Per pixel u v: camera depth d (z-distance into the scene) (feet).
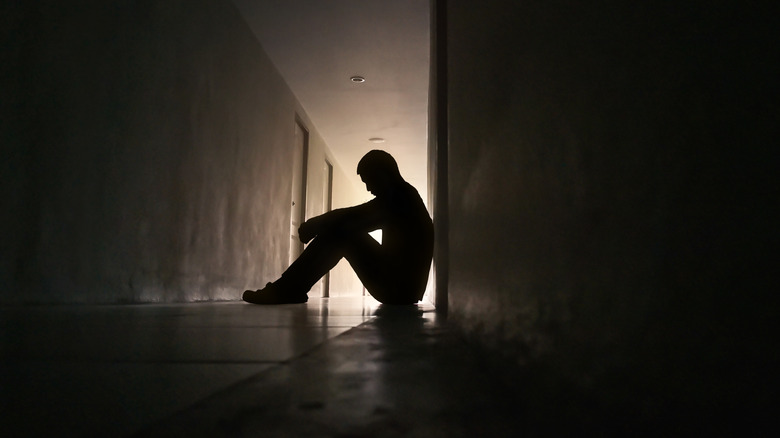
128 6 8.65
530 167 1.31
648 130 0.66
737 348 0.47
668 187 0.60
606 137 0.80
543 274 1.16
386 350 2.23
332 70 17.33
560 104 1.05
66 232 7.17
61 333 3.07
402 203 8.76
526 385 1.26
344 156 28.55
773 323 0.43
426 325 3.74
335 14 13.85
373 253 8.73
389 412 1.14
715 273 0.51
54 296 6.93
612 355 0.76
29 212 6.56
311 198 22.75
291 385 1.44
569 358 0.95
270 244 16.97
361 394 1.33
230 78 13.26
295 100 19.67
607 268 0.79
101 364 1.84
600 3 0.83
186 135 10.83
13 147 6.32
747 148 0.46
